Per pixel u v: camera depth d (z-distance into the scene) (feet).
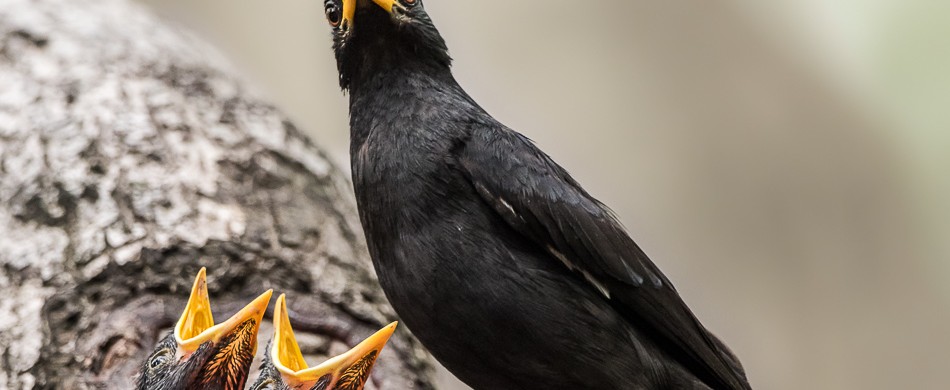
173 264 33.58
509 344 26.63
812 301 62.08
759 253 61.57
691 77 60.59
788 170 61.00
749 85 60.59
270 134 40.06
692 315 28.48
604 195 61.57
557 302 26.71
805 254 61.57
